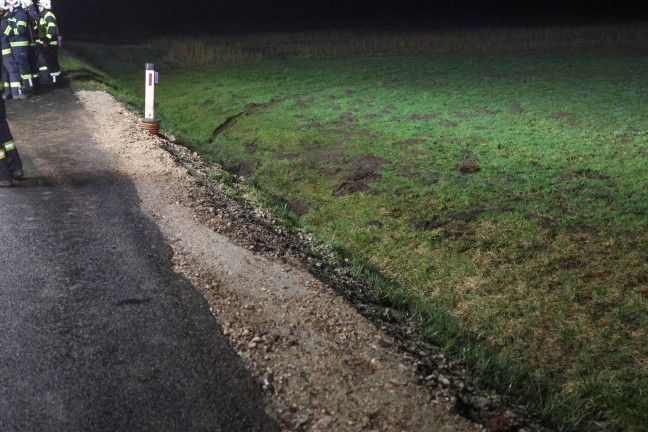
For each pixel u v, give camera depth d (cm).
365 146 1267
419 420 379
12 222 682
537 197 934
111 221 691
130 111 1389
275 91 1862
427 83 1856
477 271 745
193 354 443
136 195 782
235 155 1312
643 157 1081
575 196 927
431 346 527
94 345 448
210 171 1029
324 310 517
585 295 673
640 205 870
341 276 685
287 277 577
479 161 1116
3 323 474
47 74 1600
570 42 2625
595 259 741
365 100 1667
